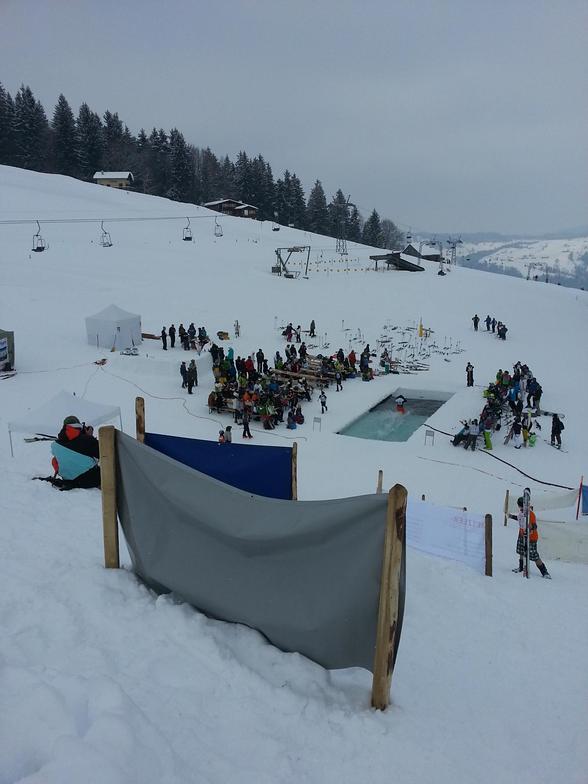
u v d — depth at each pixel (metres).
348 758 3.68
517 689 5.20
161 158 129.88
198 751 3.44
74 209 74.38
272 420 21.86
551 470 18.94
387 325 39.28
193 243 64.94
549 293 49.44
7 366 24.52
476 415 24.28
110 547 5.55
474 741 4.18
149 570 5.16
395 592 4.04
